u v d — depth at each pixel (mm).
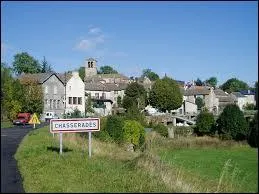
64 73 85312
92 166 16906
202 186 14727
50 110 77875
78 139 29594
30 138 27734
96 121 20656
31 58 102438
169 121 67125
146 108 91875
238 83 127000
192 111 98688
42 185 12727
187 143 39312
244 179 15312
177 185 14297
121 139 33469
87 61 142625
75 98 83500
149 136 40438
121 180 14555
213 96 99875
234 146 32875
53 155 19219
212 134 46281
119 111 84500
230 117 39812
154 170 17062
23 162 16953
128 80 135500
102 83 113750
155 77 169250
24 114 38219
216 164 23281
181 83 123500
